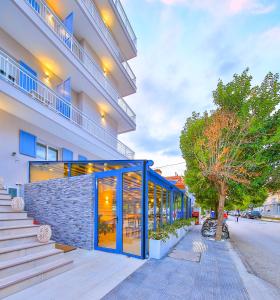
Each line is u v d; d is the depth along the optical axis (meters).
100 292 4.18
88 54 15.71
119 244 6.96
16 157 9.22
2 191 7.14
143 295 4.13
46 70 12.14
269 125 10.38
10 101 7.96
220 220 11.09
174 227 9.87
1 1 8.09
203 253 7.88
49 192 8.63
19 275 4.29
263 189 11.16
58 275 4.96
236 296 4.32
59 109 11.77
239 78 11.66
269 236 14.48
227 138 10.39
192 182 14.45
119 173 7.24
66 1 12.58
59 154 12.65
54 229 8.26
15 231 5.30
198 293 4.36
